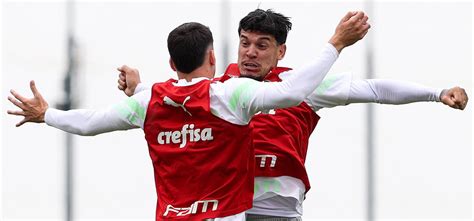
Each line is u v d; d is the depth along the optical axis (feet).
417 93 34.60
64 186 96.73
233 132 33.06
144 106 34.01
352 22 32.68
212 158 33.32
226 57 85.40
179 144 33.60
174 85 33.78
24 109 35.58
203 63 34.32
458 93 34.06
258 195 35.50
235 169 33.22
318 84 32.48
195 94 33.30
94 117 34.60
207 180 33.37
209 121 33.17
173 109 33.60
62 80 87.15
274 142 35.42
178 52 34.22
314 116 35.99
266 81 35.73
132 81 38.29
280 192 35.53
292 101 32.30
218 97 33.06
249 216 35.78
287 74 35.78
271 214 35.70
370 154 91.20
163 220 33.76
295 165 35.58
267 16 35.58
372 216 90.63
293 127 35.58
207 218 33.24
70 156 95.04
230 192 33.32
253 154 33.68
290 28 36.24
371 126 90.94
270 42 35.55
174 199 33.76
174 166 33.65
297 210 35.99
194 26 34.47
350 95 35.12
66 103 86.69
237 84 32.94
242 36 35.65
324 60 32.48
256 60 35.50
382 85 35.01
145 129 34.12
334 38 32.73
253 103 32.58
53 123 35.22
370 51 87.97
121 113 34.17
